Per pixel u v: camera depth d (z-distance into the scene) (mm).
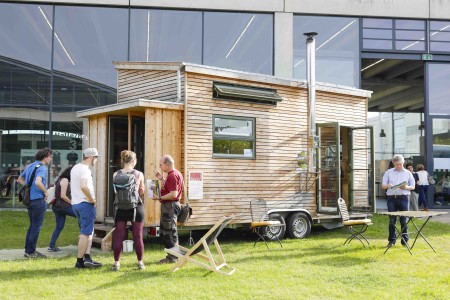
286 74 16609
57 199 9102
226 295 5996
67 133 15680
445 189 17609
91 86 15922
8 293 6023
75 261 8016
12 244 9969
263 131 10977
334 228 12867
